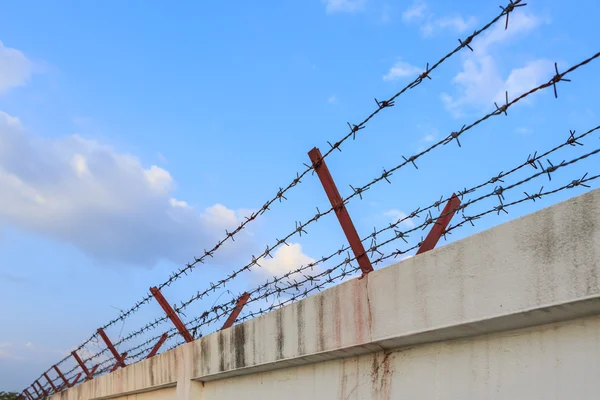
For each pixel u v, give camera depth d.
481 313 2.68
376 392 3.42
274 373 4.47
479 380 2.80
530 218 2.52
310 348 3.85
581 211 2.32
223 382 5.27
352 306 3.51
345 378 3.70
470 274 2.77
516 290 2.54
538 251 2.47
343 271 3.63
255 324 4.57
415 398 3.14
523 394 2.59
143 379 6.84
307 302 3.93
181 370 5.84
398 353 3.31
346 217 3.64
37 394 12.91
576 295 2.30
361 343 3.41
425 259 3.03
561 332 2.47
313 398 3.97
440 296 2.91
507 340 2.70
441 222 3.20
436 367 3.05
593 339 2.35
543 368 2.52
